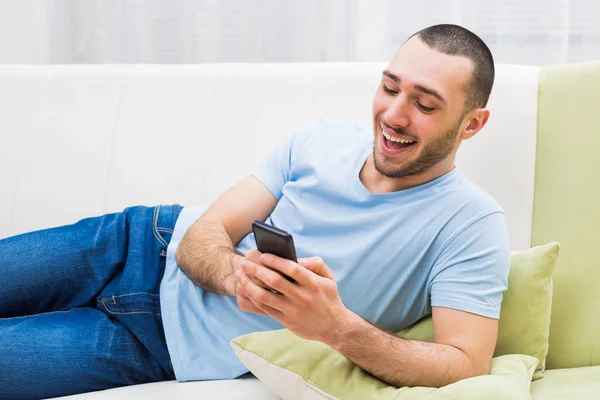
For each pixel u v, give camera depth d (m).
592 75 1.55
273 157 1.50
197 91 1.78
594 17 2.13
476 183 1.60
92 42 2.40
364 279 1.29
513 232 1.56
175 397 1.23
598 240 1.44
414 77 1.22
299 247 1.34
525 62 2.19
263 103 1.75
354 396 1.10
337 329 1.09
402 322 1.32
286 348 1.17
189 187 1.74
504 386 1.07
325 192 1.37
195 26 2.33
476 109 1.27
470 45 1.25
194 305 1.37
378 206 1.32
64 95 1.82
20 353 1.29
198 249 1.36
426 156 1.26
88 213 1.76
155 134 1.77
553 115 1.57
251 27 2.32
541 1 2.14
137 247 1.46
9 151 1.80
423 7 2.21
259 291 1.06
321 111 1.72
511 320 1.32
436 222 1.27
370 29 2.22
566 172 1.52
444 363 1.13
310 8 2.29
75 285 1.47
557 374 1.34
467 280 1.21
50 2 2.39
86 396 1.27
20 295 1.46
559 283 1.45
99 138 1.79
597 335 1.38
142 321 1.38
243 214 1.45
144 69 1.83
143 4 2.35
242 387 1.27
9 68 1.86
